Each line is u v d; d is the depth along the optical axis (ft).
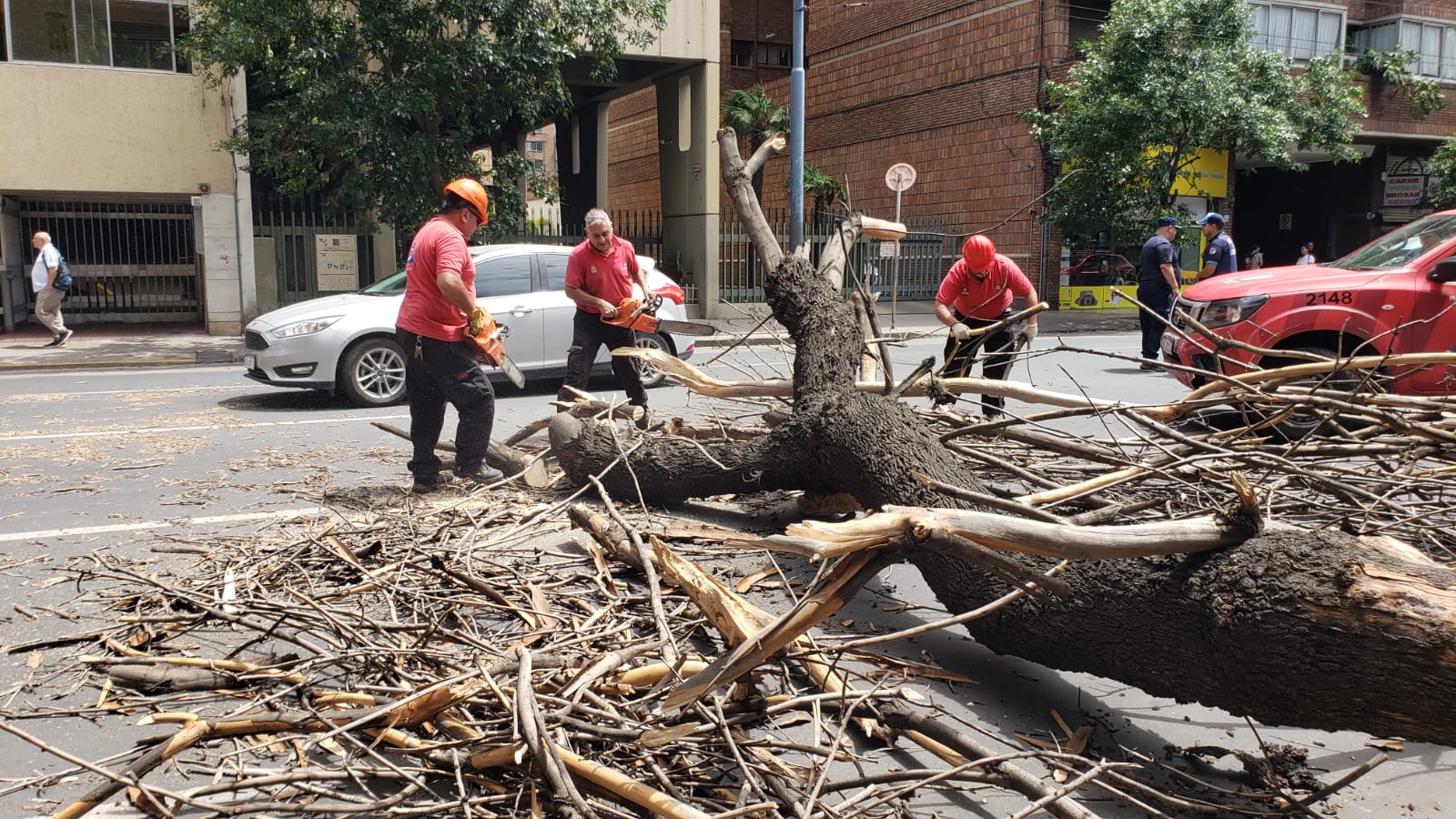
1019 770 8.87
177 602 13.37
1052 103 73.67
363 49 48.34
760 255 17.76
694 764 9.28
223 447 24.54
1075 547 9.38
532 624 12.27
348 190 49.29
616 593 13.24
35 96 52.26
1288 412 15.10
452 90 49.44
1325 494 14.94
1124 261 81.41
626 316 23.50
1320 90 73.97
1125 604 10.03
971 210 84.17
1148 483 15.87
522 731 8.76
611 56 53.62
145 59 54.19
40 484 20.45
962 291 24.13
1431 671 7.72
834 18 98.32
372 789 9.28
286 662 10.91
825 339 15.90
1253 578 8.90
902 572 15.96
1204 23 65.57
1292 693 8.62
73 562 15.38
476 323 18.42
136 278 62.69
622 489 18.26
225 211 56.24
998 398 21.81
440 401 19.42
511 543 15.84
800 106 55.57
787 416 16.93
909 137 90.22
